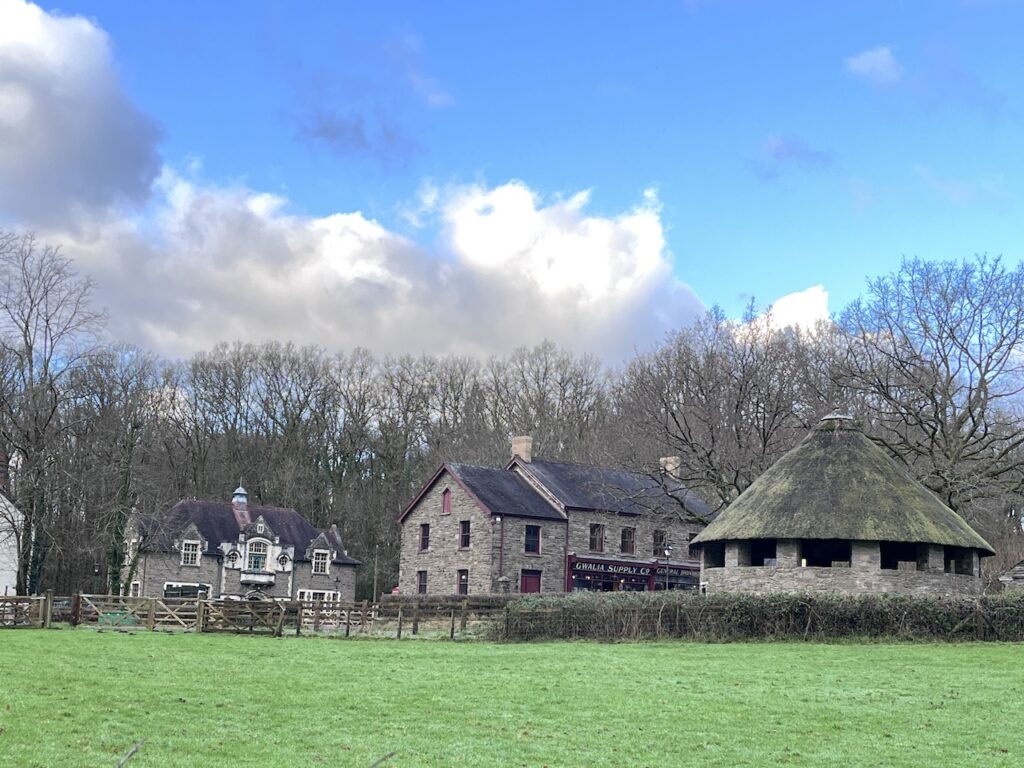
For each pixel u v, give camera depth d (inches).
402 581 2699.3
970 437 2069.4
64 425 2340.1
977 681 1043.3
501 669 1087.6
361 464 3814.0
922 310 2126.0
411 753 655.1
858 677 1065.5
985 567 2559.1
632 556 2632.9
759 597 1450.5
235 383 3742.6
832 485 1742.1
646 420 2464.3
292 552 3122.5
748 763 658.8
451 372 3946.9
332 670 1043.3
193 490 3587.6
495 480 2608.3
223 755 628.1
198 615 1539.1
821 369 2506.2
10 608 1573.6
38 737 649.0
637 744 706.8
